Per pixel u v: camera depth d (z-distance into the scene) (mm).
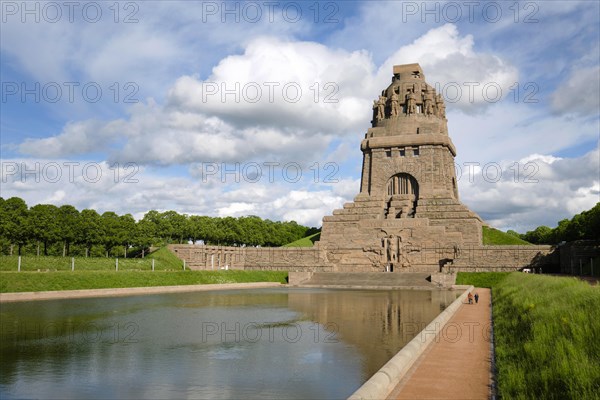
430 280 95625
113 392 21078
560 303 27031
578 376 16484
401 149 127438
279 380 22750
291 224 194750
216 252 111375
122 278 74562
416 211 118812
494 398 17797
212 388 21562
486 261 100438
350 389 21312
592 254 80438
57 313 45781
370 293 78000
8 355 28031
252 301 60688
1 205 85625
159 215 135500
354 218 119688
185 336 34188
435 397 17812
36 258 79438
